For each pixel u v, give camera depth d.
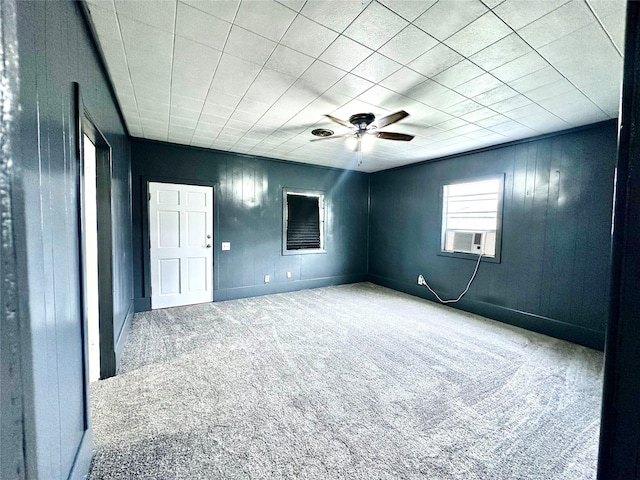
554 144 3.44
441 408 2.04
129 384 2.29
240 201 4.90
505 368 2.63
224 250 4.79
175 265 4.41
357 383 2.34
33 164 0.93
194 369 2.54
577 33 1.75
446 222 4.77
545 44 1.86
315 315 4.06
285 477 1.48
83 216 1.51
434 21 1.68
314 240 5.75
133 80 2.39
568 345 3.17
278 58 2.08
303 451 1.64
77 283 1.43
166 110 3.02
